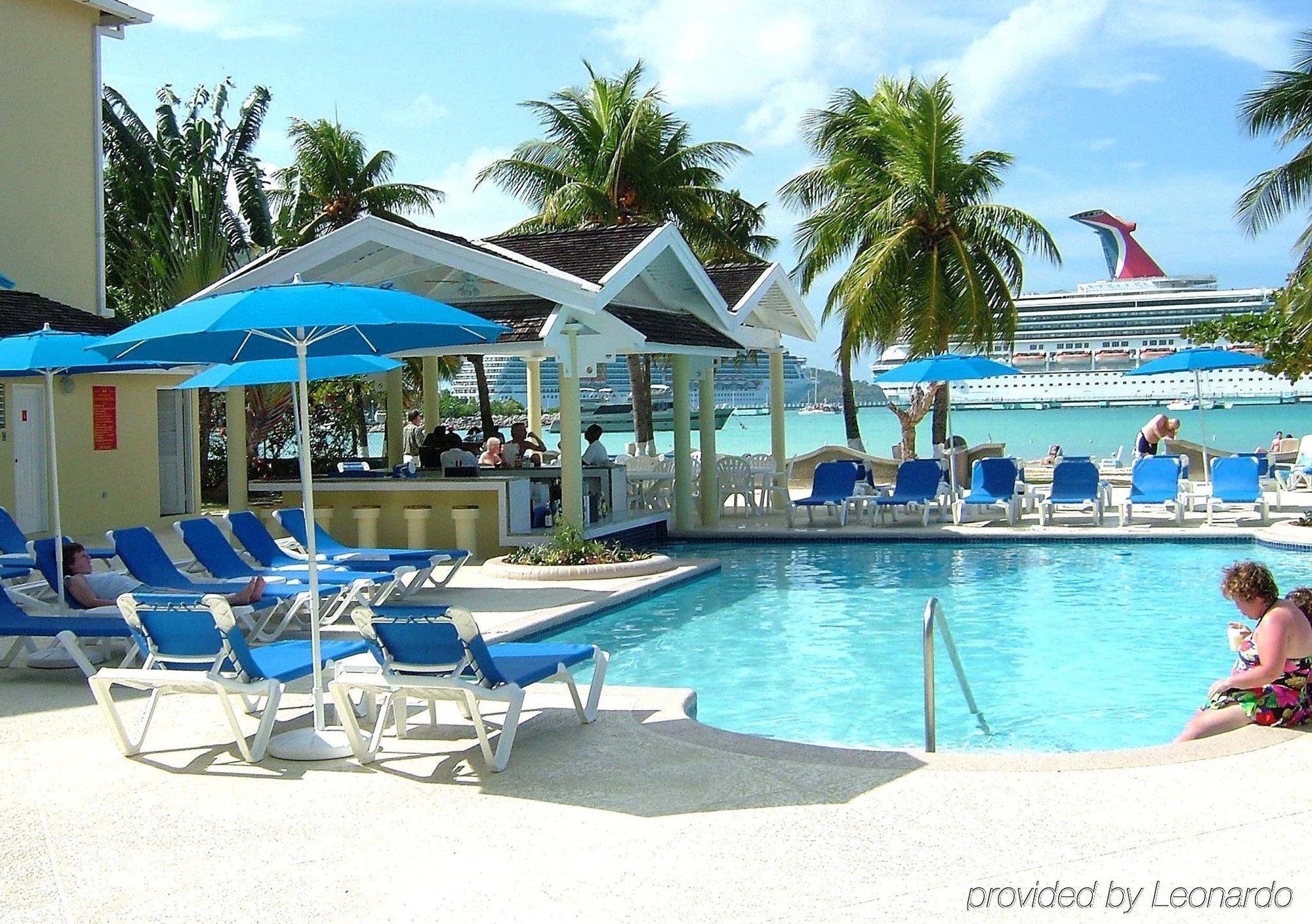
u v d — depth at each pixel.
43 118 22.55
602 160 35.06
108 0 23.28
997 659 11.02
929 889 4.95
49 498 20.64
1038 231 27.97
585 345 15.93
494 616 12.17
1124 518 19.75
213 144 32.41
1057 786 6.16
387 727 7.90
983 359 21.19
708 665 10.88
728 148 36.47
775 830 5.70
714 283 21.41
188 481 25.59
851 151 31.03
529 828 5.87
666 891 5.03
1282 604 7.15
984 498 20.20
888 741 8.48
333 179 37.06
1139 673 10.36
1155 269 106.50
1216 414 92.06
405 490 17.12
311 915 4.91
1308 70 22.36
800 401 145.88
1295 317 22.86
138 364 10.74
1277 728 7.01
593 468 19.03
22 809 6.34
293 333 8.49
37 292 22.44
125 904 5.06
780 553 18.33
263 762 7.15
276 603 10.87
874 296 27.89
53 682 9.48
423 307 7.27
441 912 4.91
